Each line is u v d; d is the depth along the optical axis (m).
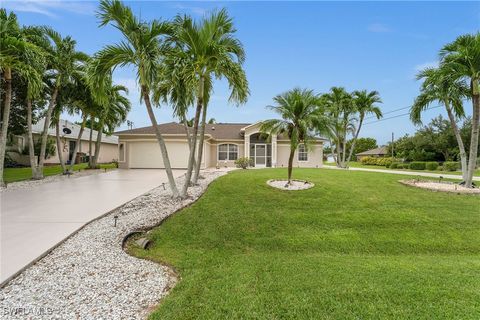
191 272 4.63
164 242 6.28
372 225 7.49
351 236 6.88
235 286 3.99
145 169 22.73
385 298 3.61
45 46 14.27
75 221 6.80
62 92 16.56
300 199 9.45
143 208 8.34
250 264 5.01
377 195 10.07
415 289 3.88
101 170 21.55
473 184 12.22
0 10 12.62
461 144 12.63
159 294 3.82
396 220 7.77
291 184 11.55
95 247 5.45
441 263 5.25
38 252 4.91
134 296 3.73
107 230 6.40
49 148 26.73
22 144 24.95
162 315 3.22
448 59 10.85
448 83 10.87
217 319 3.15
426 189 11.06
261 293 3.76
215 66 8.91
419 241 6.73
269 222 7.53
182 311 3.30
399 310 3.32
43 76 14.67
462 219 7.82
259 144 26.52
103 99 9.46
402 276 4.39
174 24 8.38
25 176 16.84
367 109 26.86
